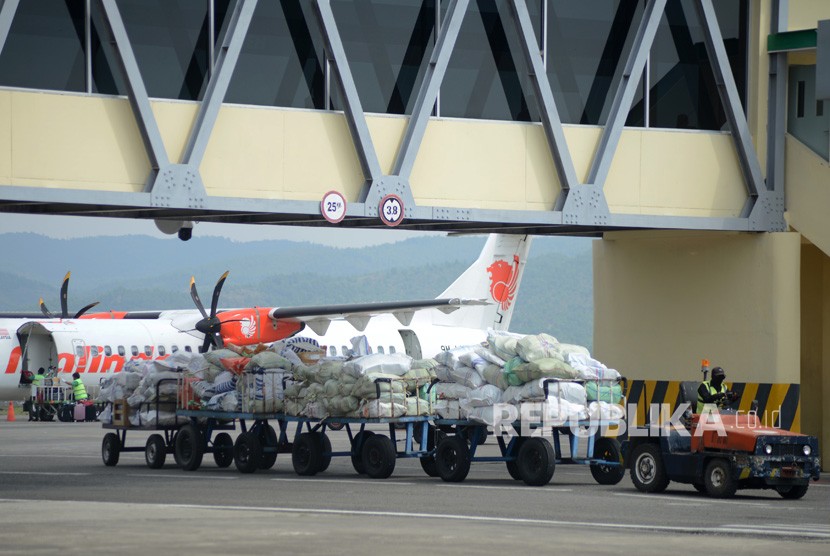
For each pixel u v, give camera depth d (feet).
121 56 63.93
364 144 69.87
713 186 80.12
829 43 70.79
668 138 78.89
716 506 59.93
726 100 79.77
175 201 65.05
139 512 53.01
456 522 51.11
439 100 73.26
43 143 63.21
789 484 63.46
